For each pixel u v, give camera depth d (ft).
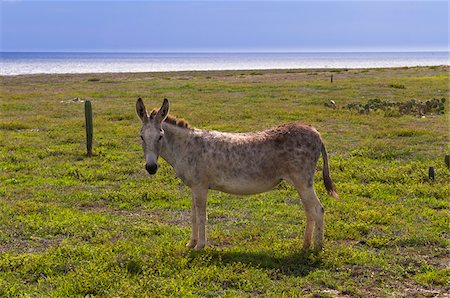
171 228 30.94
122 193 38.50
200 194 26.07
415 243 28.04
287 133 25.58
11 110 88.74
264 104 92.22
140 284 21.90
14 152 54.34
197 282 22.57
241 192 25.99
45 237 29.71
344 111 82.33
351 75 180.45
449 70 202.18
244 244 27.99
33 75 227.81
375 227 30.94
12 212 34.14
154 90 126.31
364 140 58.85
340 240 29.04
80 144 58.29
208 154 25.48
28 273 24.03
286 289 22.09
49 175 44.96
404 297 21.53
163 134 25.52
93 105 95.09
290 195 38.60
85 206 36.45
